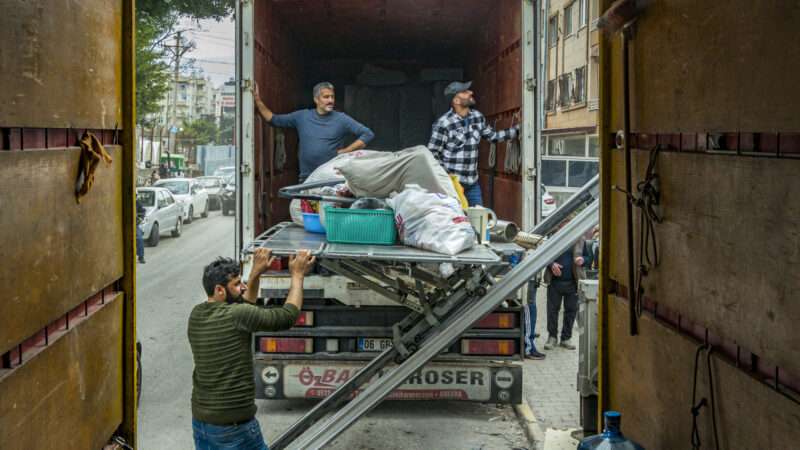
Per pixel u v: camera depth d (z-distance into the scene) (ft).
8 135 7.16
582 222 16.93
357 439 21.91
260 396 22.85
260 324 15.10
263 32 26.27
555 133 115.44
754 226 8.11
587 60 106.93
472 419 23.70
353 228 16.71
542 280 32.78
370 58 42.24
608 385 13.14
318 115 26.96
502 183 28.35
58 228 8.25
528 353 30.99
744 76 8.23
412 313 21.27
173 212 82.33
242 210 23.04
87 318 9.24
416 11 32.37
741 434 8.46
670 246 10.34
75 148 8.80
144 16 89.92
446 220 15.81
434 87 41.34
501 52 28.78
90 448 9.33
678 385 10.12
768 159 7.80
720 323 8.89
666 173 10.43
